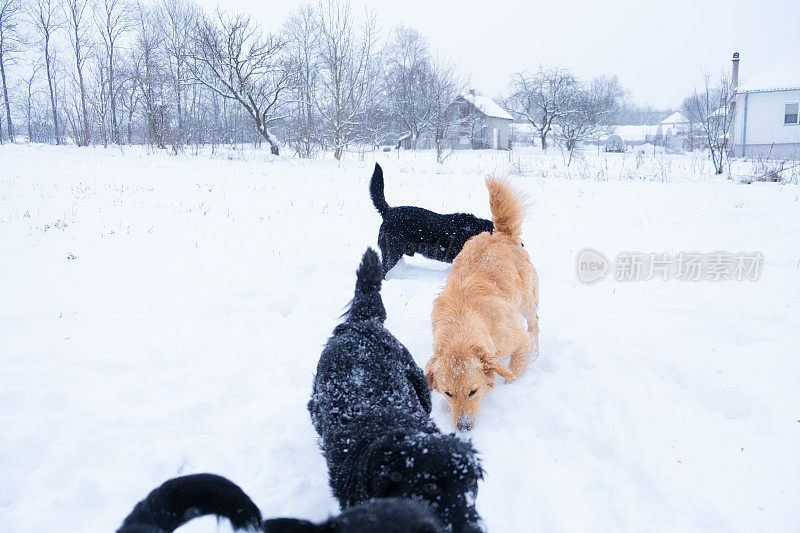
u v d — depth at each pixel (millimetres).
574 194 14359
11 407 3963
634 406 3936
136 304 6023
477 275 4613
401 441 2359
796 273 7027
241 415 3982
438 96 42312
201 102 53875
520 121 78062
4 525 2889
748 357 4551
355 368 3158
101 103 48344
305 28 41500
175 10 49781
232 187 15734
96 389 4203
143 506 1952
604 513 2986
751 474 3211
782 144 37625
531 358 4738
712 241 8820
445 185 16812
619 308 5988
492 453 3521
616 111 80875
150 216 10875
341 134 30203
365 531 1706
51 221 10133
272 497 3154
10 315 5625
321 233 9664
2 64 53625
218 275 7090
